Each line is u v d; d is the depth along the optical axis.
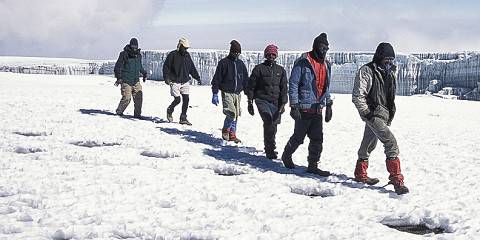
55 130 10.92
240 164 7.89
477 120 23.17
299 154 9.39
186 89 13.16
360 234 4.55
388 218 5.19
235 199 5.64
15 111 14.59
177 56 12.94
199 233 4.36
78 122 12.43
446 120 22.12
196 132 11.78
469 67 96.00
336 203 5.66
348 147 10.68
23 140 9.35
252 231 4.56
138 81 14.03
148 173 6.88
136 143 9.55
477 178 7.21
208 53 118.69
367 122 6.41
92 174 6.61
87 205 5.17
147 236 4.32
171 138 10.46
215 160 8.16
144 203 5.38
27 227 4.40
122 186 6.00
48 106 16.64
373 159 8.99
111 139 9.98
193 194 5.79
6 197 5.38
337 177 7.11
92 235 4.32
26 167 6.88
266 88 8.38
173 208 5.24
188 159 8.15
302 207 5.44
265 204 5.49
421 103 40.69
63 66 139.38
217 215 5.00
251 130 13.28
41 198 5.34
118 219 4.74
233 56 10.30
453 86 99.44
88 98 21.95
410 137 13.52
